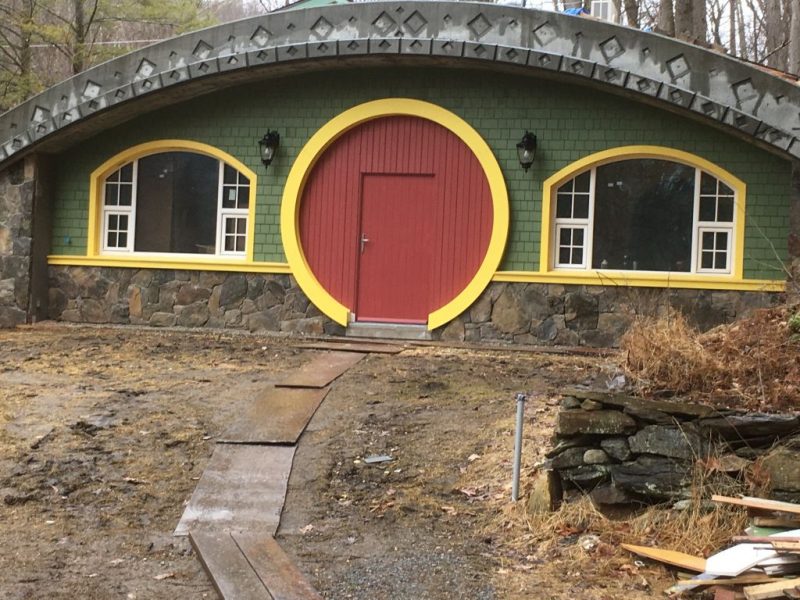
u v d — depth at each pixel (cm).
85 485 575
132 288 1222
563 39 1032
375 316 1162
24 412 705
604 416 518
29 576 445
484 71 1120
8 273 1213
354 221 1169
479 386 804
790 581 387
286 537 505
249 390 787
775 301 1034
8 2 2412
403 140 1155
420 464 610
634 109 1080
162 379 829
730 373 557
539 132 1108
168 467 609
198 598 423
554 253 1116
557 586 439
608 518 512
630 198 1097
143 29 2784
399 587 438
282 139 1178
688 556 456
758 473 483
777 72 1166
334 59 1096
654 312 1070
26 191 1212
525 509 527
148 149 1220
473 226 1132
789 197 1036
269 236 1184
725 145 1056
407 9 1069
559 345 1092
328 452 630
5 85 2314
